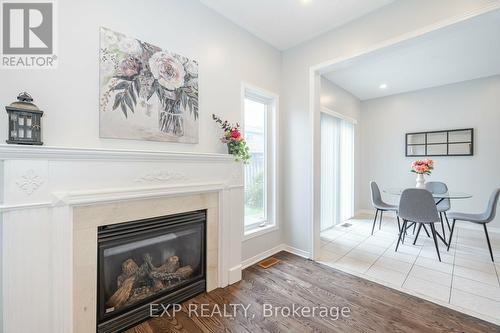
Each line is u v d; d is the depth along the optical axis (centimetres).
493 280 226
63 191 129
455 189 424
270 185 301
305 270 250
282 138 309
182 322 167
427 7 190
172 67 190
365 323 166
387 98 502
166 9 189
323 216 402
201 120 214
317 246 282
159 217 176
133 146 170
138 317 165
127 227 159
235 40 246
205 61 218
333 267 258
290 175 302
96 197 139
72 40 144
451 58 323
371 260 276
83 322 139
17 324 116
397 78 403
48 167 124
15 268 116
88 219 141
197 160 194
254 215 286
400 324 165
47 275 124
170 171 176
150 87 176
